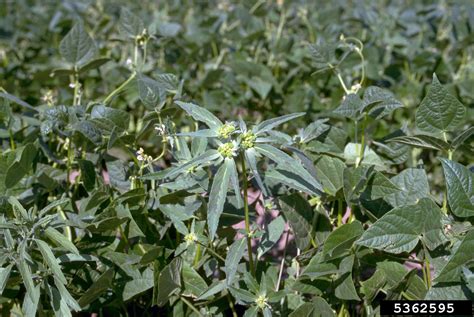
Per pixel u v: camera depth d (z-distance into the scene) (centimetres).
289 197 97
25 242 88
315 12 233
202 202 98
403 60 180
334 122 145
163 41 172
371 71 155
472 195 87
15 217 97
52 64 181
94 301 99
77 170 117
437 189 145
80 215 101
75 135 113
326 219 100
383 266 93
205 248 98
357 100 103
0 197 98
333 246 90
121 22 125
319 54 117
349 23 213
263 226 103
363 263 98
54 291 91
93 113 103
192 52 175
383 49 180
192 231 98
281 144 97
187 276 97
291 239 115
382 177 94
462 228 88
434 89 93
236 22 199
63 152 119
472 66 171
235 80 161
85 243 101
